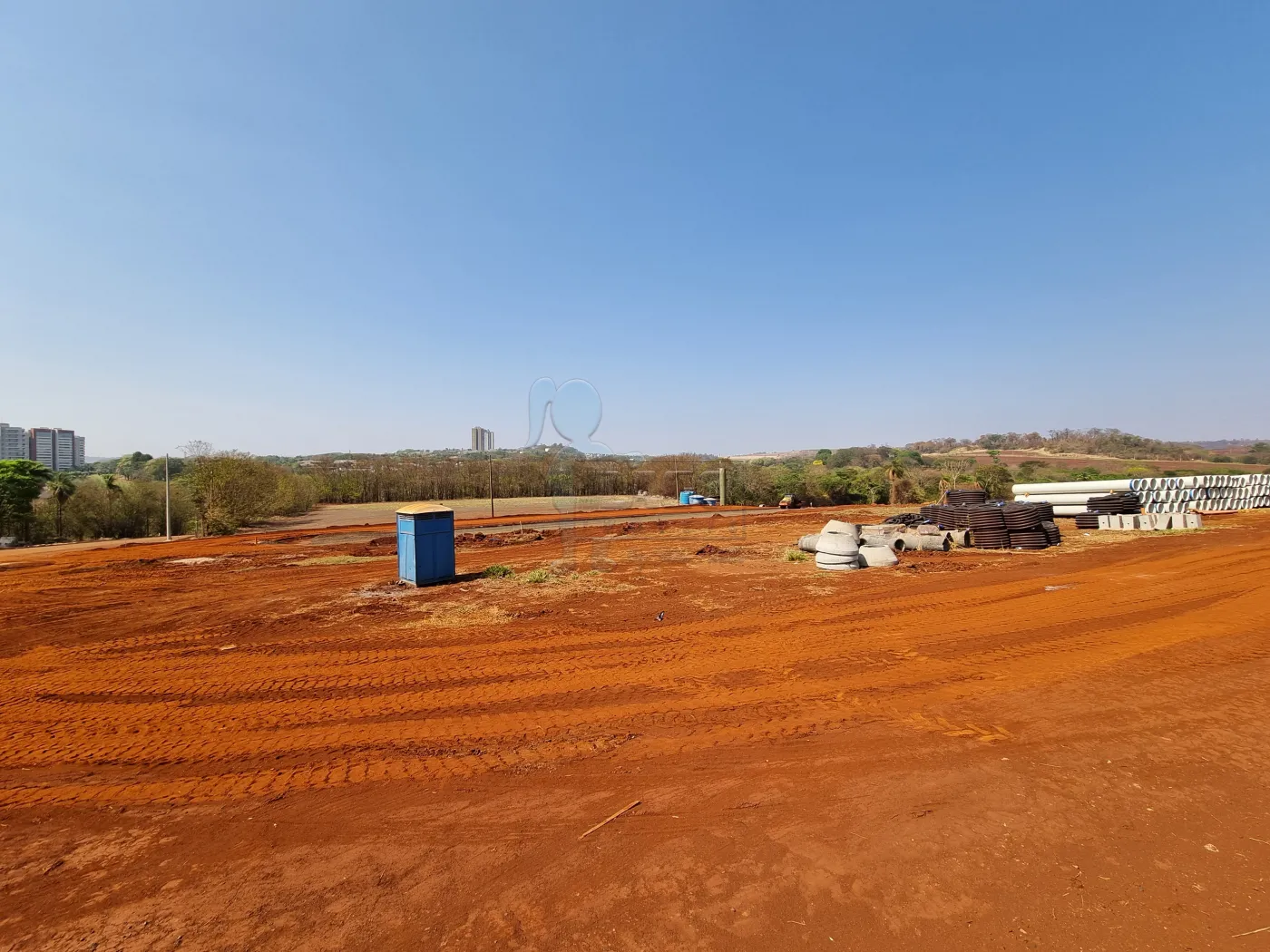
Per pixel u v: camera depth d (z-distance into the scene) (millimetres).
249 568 12531
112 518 30516
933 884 2330
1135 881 2312
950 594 7988
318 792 3213
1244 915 2111
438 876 2463
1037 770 3246
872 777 3219
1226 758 3330
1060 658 5223
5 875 2537
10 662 5957
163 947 2082
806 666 5191
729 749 3621
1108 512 15602
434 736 3934
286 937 2121
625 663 5426
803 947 2020
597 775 3324
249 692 4895
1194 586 8164
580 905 2262
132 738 4016
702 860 2527
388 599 8492
